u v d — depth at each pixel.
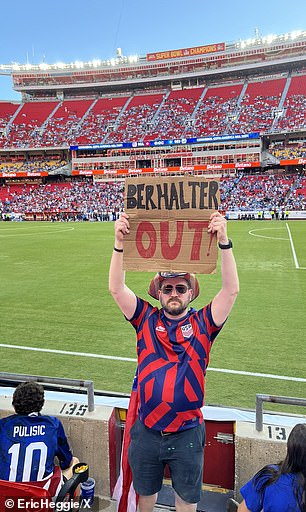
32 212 57.38
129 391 6.15
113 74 72.81
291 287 12.91
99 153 63.53
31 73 73.38
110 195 59.88
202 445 2.60
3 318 9.95
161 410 2.48
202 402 2.57
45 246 25.16
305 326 8.99
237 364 7.04
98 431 3.51
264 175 56.75
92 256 20.62
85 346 8.00
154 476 2.63
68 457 3.24
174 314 2.60
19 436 2.96
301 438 2.27
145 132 63.44
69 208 58.25
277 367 6.91
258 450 3.21
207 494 3.46
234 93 66.31
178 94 70.69
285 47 62.47
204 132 60.22
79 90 76.06
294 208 48.28
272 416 3.65
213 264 2.60
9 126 69.19
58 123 69.31
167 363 2.52
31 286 13.62
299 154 54.72
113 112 69.94
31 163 65.69
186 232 2.61
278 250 21.44
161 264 2.64
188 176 2.57
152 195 2.62
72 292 12.67
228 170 58.91
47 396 4.12
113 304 11.14
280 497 2.20
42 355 7.57
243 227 36.50
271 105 60.81
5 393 4.23
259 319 9.54
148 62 70.31
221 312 2.63
